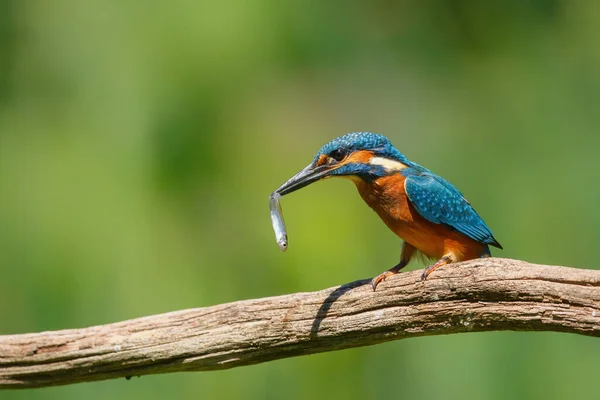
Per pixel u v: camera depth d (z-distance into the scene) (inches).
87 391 450.3
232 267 486.6
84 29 500.4
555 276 303.6
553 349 439.2
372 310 331.3
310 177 396.5
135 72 489.7
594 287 299.3
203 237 485.7
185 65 490.9
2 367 354.6
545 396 431.2
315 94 556.4
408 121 569.0
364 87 571.5
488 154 525.0
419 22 589.6
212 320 345.7
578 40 553.6
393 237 496.1
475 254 403.5
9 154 480.1
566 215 486.9
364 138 398.6
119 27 493.7
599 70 541.0
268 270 482.3
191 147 489.1
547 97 536.4
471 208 397.7
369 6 585.6
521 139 523.8
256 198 501.0
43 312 447.2
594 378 432.1
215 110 498.3
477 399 433.1
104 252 456.8
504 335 442.9
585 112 526.0
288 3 531.5
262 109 526.9
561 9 565.6
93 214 462.6
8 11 510.0
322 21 555.2
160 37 492.4
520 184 502.0
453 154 539.5
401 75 582.2
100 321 449.4
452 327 323.6
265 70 525.0
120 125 485.7
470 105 563.2
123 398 452.4
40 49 506.3
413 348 459.2
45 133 484.1
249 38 503.5
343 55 564.1
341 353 468.1
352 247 482.3
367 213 500.4
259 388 465.1
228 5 499.2
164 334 347.3
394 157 403.9
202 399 461.1
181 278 470.6
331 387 465.1
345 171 395.5
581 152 507.8
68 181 468.8
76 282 450.6
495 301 313.1
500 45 569.0
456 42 585.0
